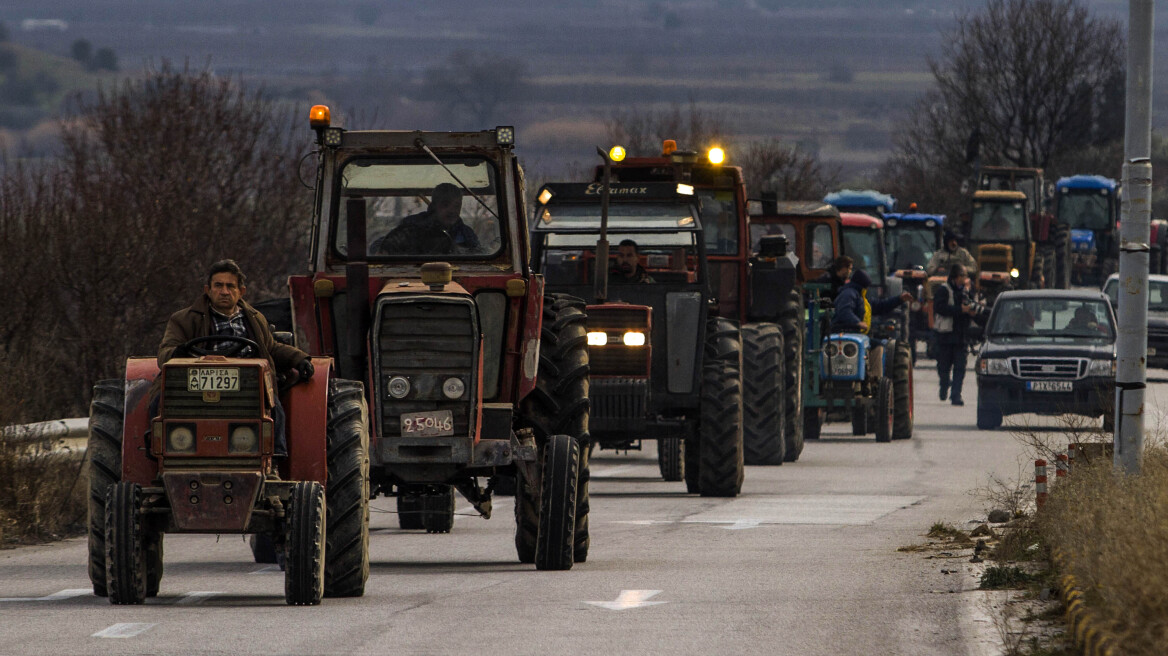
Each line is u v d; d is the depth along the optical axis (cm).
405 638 3262
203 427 3588
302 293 4428
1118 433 5097
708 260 7919
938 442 9581
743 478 6975
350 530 3841
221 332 3725
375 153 4400
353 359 4253
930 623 3419
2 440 5394
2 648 3147
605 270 6234
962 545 4866
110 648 3144
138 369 3794
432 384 4069
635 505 6412
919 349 18412
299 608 3672
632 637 3278
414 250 4366
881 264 14338
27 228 7150
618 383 6244
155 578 3897
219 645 3178
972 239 19888
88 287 7238
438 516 5581
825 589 3978
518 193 4381
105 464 3844
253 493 3584
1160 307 14062
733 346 6738
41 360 6925
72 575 4419
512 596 3872
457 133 4388
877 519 5866
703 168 7894
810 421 9919
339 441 3888
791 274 7944
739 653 3111
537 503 4481
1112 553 3275
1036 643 3114
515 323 4306
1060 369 10219
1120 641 2800
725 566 4503
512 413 4303
